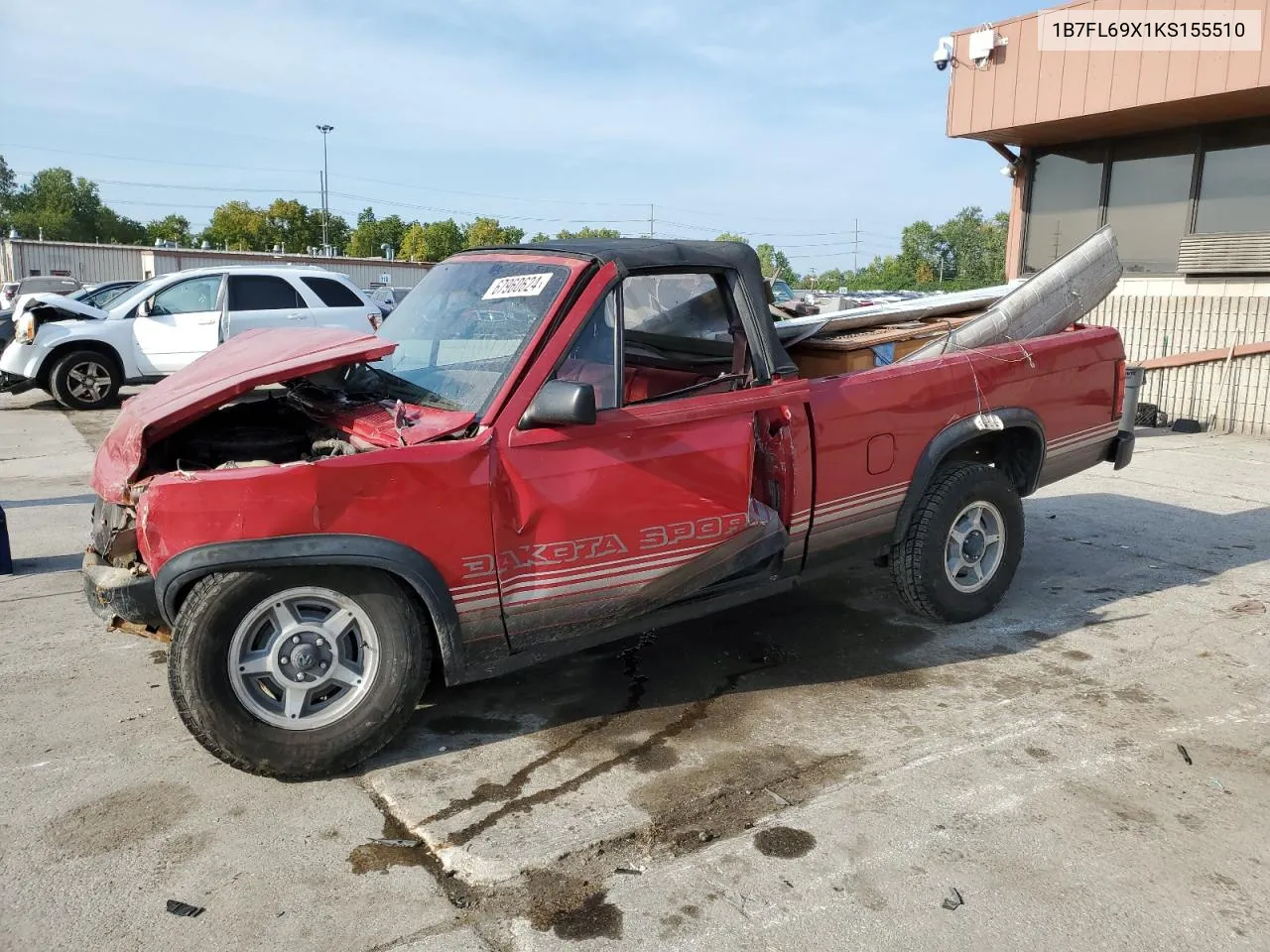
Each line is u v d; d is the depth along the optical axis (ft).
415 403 11.98
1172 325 39.96
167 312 43.60
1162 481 27.78
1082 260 17.69
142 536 10.34
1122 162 42.75
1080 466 17.90
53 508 24.26
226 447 12.17
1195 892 9.21
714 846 9.96
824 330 15.93
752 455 12.86
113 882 9.34
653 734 12.48
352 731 11.07
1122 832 10.21
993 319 16.56
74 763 11.63
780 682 14.11
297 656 10.77
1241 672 14.40
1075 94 38.45
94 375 42.52
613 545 11.93
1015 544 16.69
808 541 14.02
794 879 9.40
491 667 11.76
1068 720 12.84
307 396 13.08
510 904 9.04
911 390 14.79
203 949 8.40
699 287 13.07
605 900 9.09
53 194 304.50
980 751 11.98
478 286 13.01
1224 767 11.62
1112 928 8.69
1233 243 38.17
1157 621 16.56
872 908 8.96
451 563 10.96
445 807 10.71
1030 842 10.02
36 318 42.11
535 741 12.29
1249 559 20.12
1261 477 28.30
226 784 11.16
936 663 14.80
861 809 10.64
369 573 10.86
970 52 41.81
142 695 13.52
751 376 13.19
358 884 9.34
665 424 12.07
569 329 11.64
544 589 11.62
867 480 14.43
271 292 44.50
